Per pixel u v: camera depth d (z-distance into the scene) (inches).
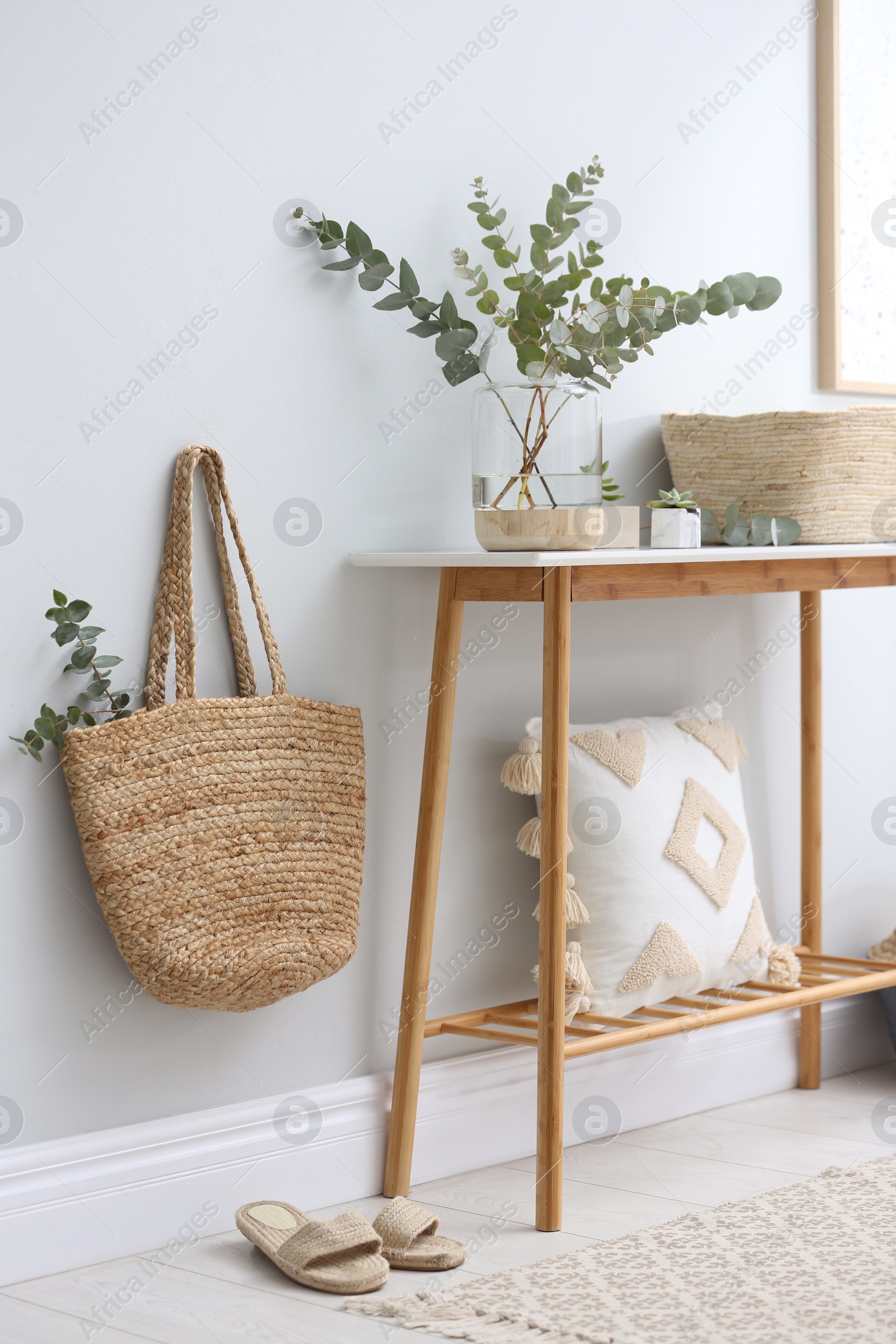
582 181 72.9
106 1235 63.0
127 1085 64.4
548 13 79.2
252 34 67.1
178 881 61.4
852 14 94.3
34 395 60.7
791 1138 80.7
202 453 65.4
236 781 63.8
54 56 60.6
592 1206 69.4
